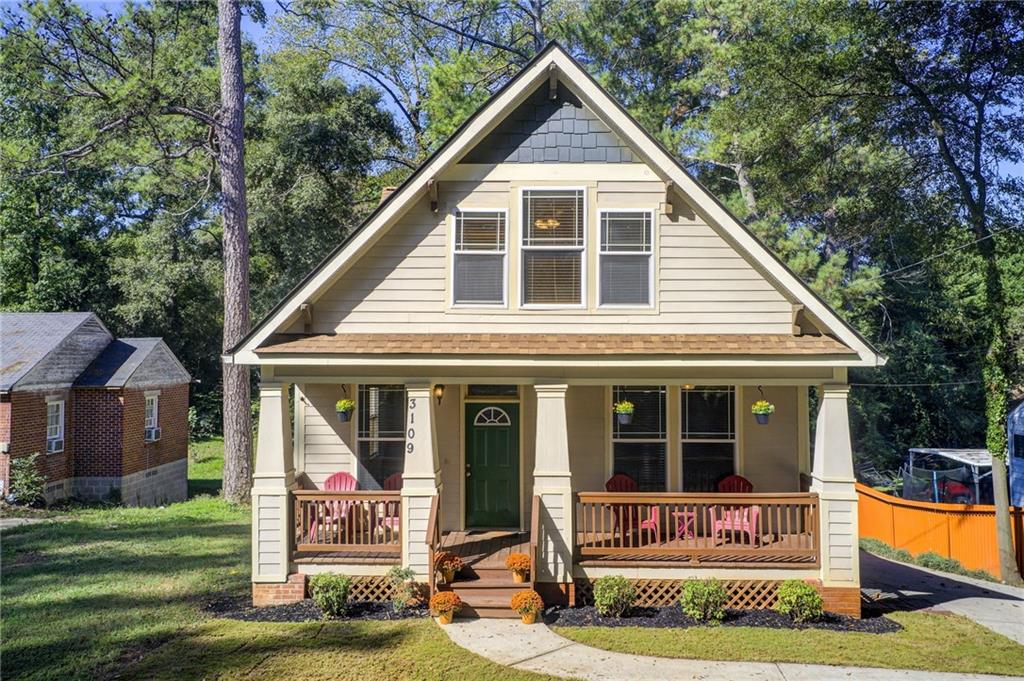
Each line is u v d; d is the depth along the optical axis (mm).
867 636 9961
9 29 18375
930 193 20562
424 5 33500
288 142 31375
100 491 23781
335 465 13258
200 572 13125
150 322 36969
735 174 29328
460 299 11773
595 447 13109
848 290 22594
